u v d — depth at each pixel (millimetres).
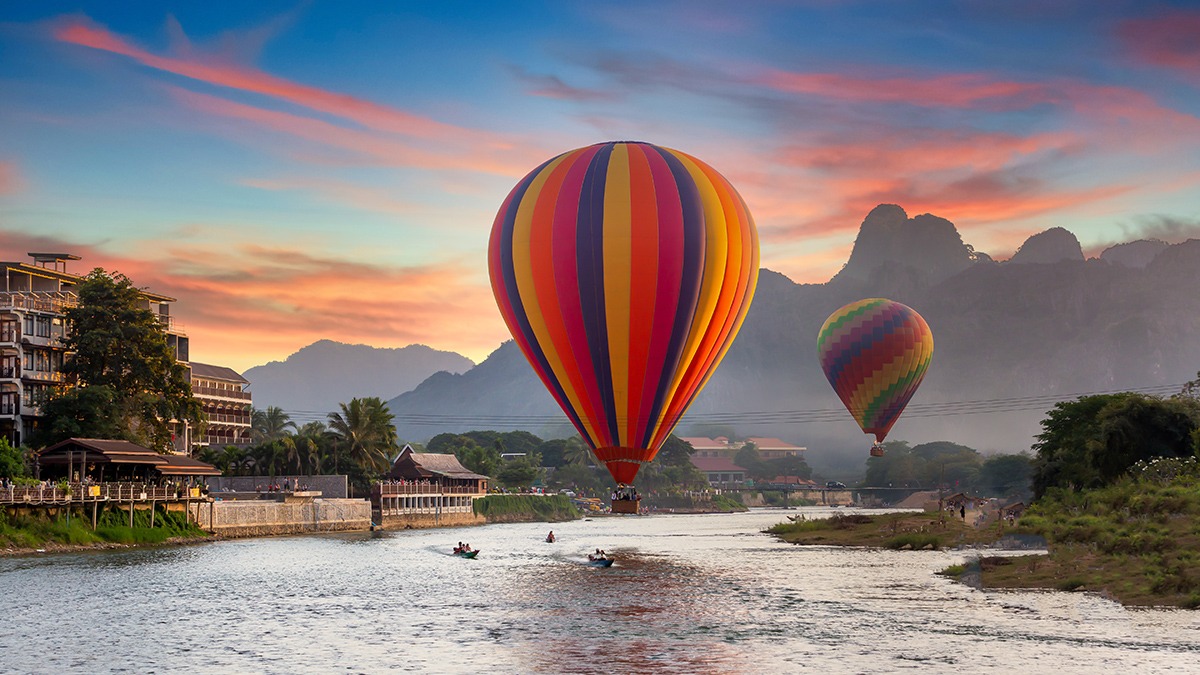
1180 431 124312
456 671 53812
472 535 170000
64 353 143750
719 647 59094
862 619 67438
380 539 152000
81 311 137625
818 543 139875
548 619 69562
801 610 71938
